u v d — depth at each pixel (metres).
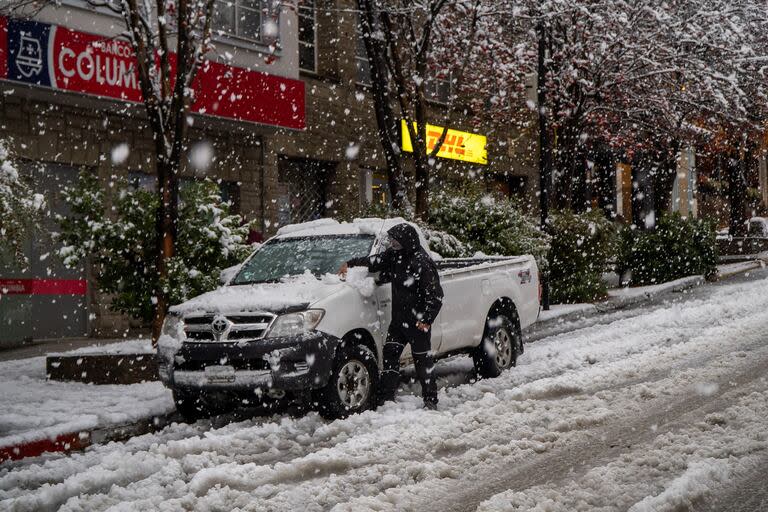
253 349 7.75
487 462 6.16
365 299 8.46
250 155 20.17
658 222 25.25
